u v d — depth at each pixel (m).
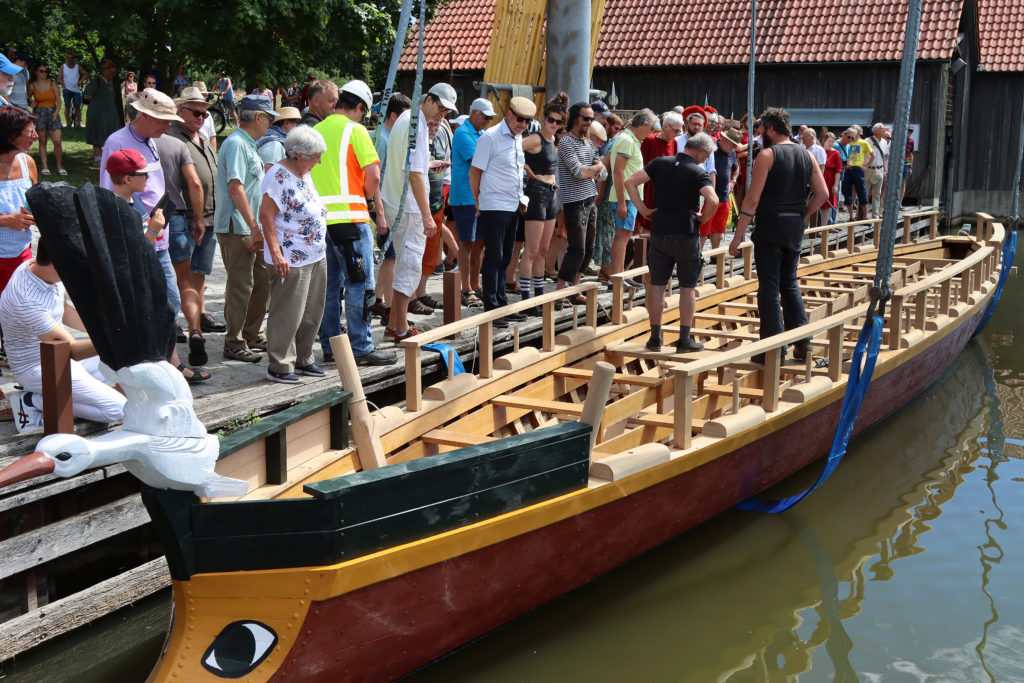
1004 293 14.91
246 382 6.15
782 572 5.61
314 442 4.76
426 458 4.14
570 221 8.40
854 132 16.94
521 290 8.14
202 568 3.79
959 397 9.22
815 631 4.95
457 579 4.28
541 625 4.94
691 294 6.80
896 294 7.77
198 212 6.30
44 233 3.37
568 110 8.25
